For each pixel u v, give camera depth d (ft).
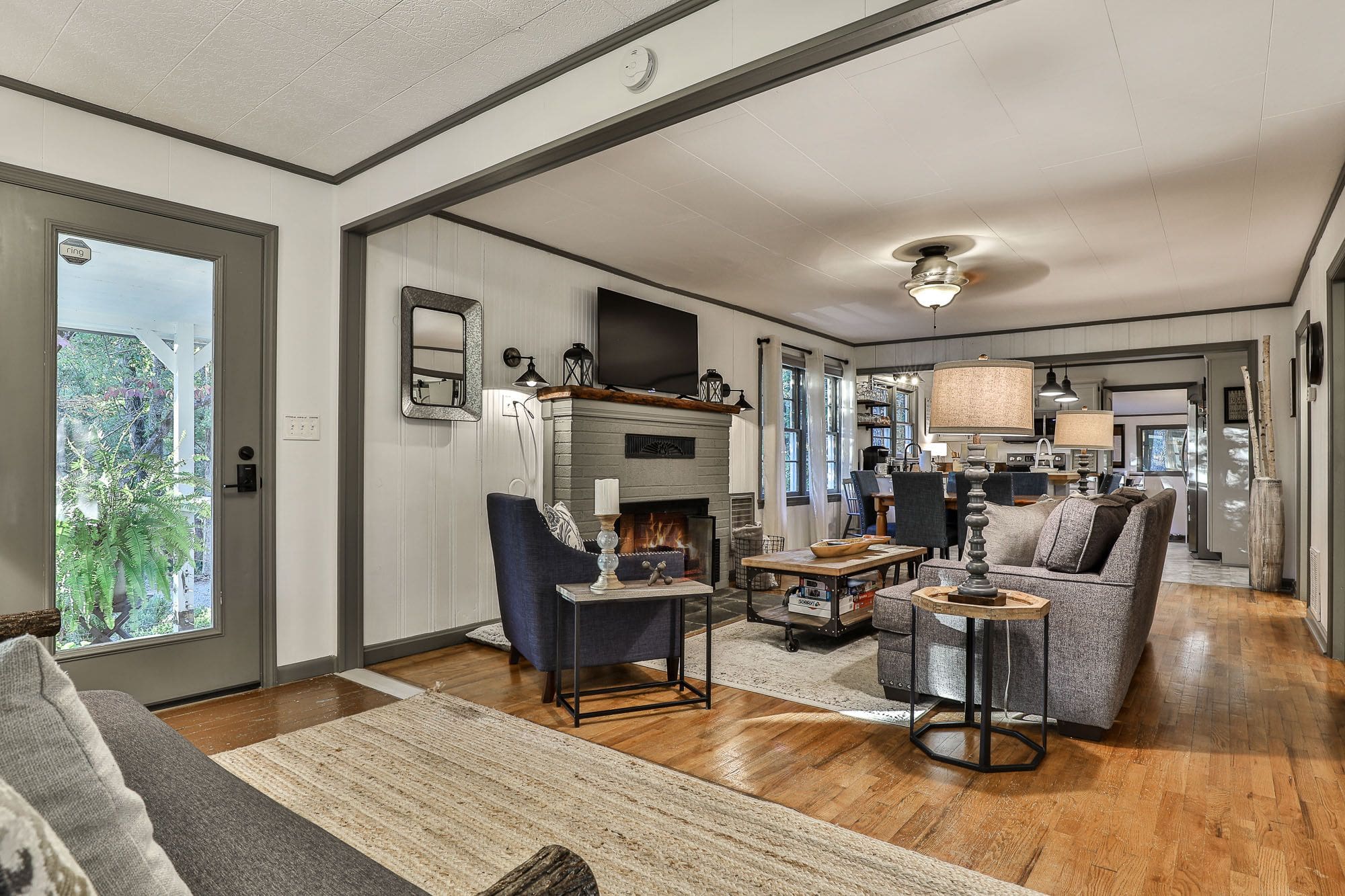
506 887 2.34
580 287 16.55
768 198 12.98
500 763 8.06
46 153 9.11
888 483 24.20
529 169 9.29
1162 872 5.97
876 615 10.23
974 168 11.65
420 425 13.11
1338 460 12.66
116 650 9.60
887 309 22.03
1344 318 12.76
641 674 11.55
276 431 11.11
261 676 10.92
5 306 8.82
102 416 9.65
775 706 10.00
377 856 6.11
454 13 7.68
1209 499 25.02
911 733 8.67
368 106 9.66
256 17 7.72
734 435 21.44
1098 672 8.54
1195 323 21.86
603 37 8.16
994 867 6.05
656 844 6.35
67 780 2.37
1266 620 15.87
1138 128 10.24
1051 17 7.66
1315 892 5.70
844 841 6.45
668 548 17.79
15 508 8.89
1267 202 13.02
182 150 10.27
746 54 7.09
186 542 10.20
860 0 6.40
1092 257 16.48
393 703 10.17
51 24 7.77
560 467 14.97
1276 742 8.75
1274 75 8.84
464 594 13.84
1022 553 9.86
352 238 11.91
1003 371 8.17
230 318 10.71
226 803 3.64
